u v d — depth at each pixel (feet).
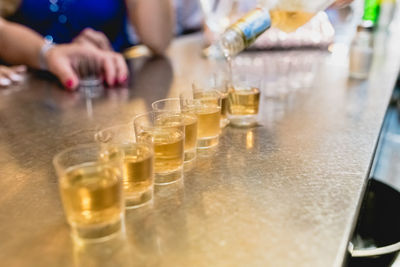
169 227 1.05
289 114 1.92
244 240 0.99
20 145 1.61
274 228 1.03
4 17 3.39
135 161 1.10
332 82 2.57
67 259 0.95
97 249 0.97
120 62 2.62
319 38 3.59
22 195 1.22
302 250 0.96
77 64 2.63
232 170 1.34
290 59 3.29
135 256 0.95
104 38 3.16
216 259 0.93
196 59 3.30
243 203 1.15
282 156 1.44
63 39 3.66
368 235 1.85
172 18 3.59
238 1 3.22
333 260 0.92
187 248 0.97
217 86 1.72
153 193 1.20
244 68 2.97
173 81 2.58
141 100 2.19
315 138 1.61
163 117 1.38
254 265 0.91
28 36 2.83
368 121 1.82
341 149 1.50
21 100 2.24
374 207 1.92
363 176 1.29
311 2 1.69
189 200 1.16
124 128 1.36
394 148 4.11
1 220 1.10
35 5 3.48
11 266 0.93
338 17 3.87
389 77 2.71
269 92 2.33
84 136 1.69
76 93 2.37
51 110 2.06
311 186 1.23
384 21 3.57
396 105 3.76
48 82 2.63
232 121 1.81
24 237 1.03
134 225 1.06
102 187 0.98
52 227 1.06
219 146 1.54
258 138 1.62
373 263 1.35
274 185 1.24
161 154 1.23
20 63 2.89
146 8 3.36
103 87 2.49
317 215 1.08
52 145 1.60
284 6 1.68
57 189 1.25
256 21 1.56
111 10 3.72
